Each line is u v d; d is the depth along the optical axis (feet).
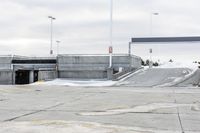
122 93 94.32
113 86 139.23
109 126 39.88
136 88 124.47
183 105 62.44
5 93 91.66
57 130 37.11
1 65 208.54
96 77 196.34
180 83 148.77
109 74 176.24
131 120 44.52
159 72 190.39
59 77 200.64
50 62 206.18
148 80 161.17
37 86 129.29
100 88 121.49
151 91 104.88
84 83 155.53
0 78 209.26
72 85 144.15
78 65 197.47
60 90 106.01
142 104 64.23
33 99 74.95
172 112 52.47
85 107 59.31
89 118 46.24
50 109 56.39
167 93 95.14
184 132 36.63
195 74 174.81
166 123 42.22
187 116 48.14
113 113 51.44
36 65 207.00
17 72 211.61
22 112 52.60
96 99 75.05
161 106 60.75
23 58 212.43
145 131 36.96
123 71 180.96
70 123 41.78
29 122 42.65
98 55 195.93
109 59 187.83
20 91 99.55
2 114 50.29
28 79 211.20
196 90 111.96
